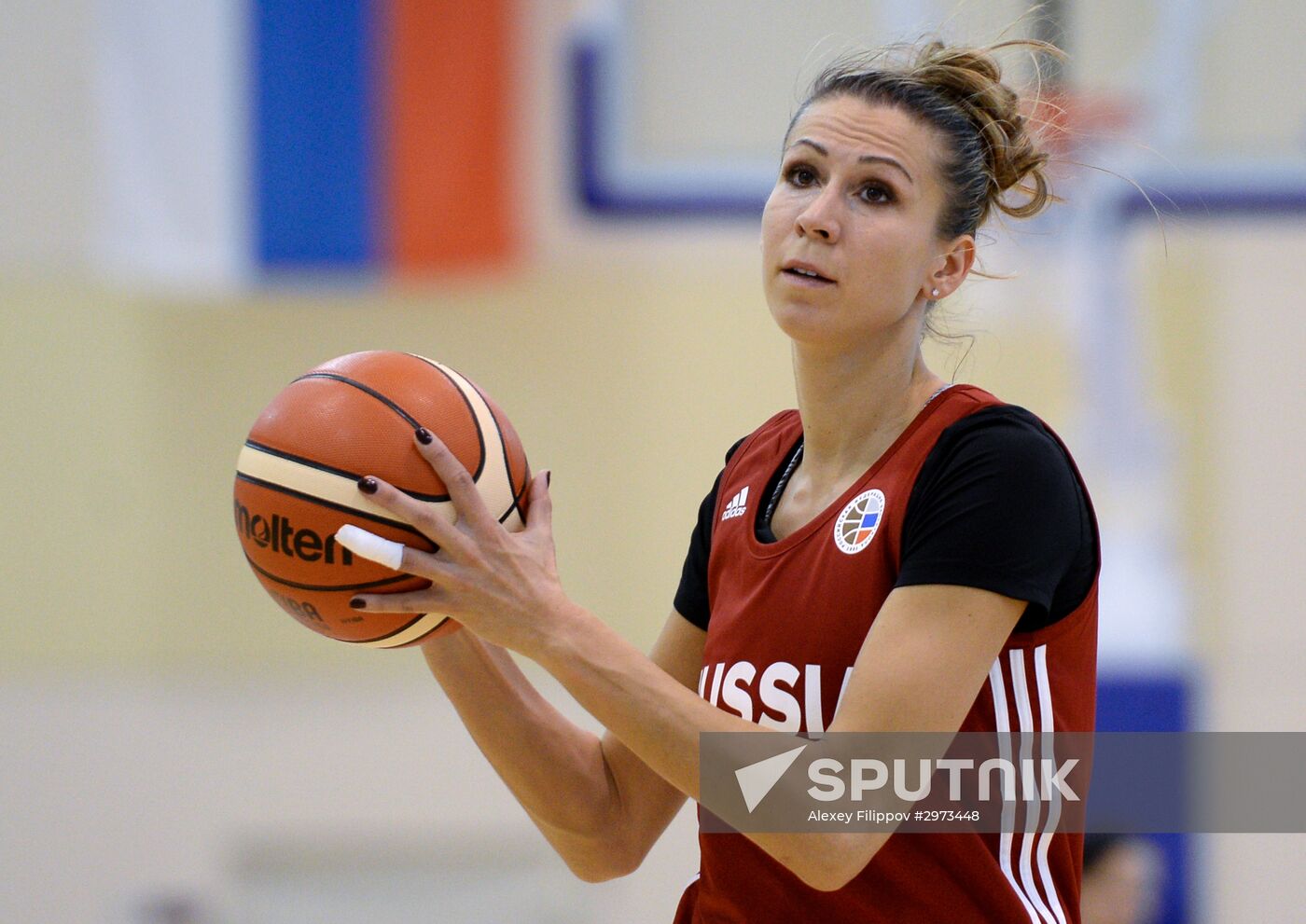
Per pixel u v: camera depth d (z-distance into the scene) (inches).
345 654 642.2
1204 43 629.6
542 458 650.2
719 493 254.2
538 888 626.2
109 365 648.4
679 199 648.4
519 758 252.7
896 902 214.7
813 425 231.9
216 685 641.0
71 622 643.5
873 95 221.8
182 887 630.5
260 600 646.5
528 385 651.5
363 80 631.2
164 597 646.5
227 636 645.3
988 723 210.2
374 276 641.6
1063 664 214.7
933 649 193.8
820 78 238.2
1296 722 616.4
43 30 637.9
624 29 646.5
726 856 230.2
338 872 632.4
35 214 641.6
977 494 200.1
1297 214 625.9
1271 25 630.5
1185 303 630.5
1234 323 630.5
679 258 650.8
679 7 650.8
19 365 646.5
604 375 650.8
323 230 631.8
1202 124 633.0
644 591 648.4
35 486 647.1
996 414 209.8
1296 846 608.4
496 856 630.5
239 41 629.0
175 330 648.4
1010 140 235.0
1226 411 631.2
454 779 632.4
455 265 636.1
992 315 625.0
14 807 633.6
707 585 254.4
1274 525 628.1
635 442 649.6
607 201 649.0
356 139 631.8
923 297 226.7
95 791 634.8
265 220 631.8
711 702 227.6
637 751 197.6
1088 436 629.6
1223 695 618.5
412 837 631.2
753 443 255.9
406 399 212.2
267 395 648.4
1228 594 626.2
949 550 197.9
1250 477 629.3
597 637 197.3
